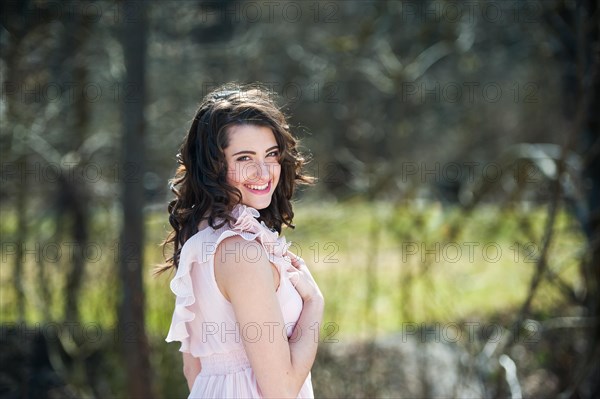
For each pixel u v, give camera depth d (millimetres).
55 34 5262
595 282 4594
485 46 6855
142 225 4488
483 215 5320
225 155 2061
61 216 5281
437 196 5375
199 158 2090
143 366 4484
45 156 5160
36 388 5035
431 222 5090
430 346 5465
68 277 5117
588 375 4711
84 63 5441
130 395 4477
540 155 4598
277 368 1947
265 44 6223
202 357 2180
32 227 5328
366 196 5535
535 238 4941
